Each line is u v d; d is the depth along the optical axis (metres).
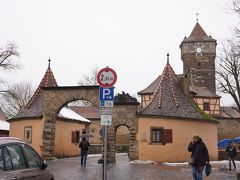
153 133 27.73
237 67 33.28
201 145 13.05
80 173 18.62
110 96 10.82
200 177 12.94
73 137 34.44
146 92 51.38
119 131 55.00
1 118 46.59
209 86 66.31
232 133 57.91
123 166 23.64
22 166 7.95
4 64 49.25
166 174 18.92
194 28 69.75
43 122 28.34
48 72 32.47
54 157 28.59
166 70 32.75
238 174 15.72
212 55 66.94
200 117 30.00
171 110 28.97
